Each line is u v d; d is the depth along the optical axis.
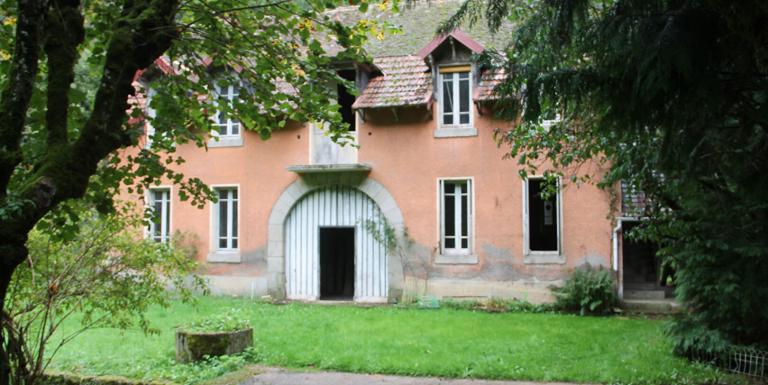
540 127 7.72
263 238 15.20
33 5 3.54
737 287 7.34
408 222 14.25
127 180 5.27
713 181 6.10
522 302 13.34
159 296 6.82
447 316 12.08
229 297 14.99
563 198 13.41
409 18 16.50
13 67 3.56
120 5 5.31
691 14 3.45
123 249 6.30
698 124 3.81
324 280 16.61
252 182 15.34
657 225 7.93
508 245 13.68
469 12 5.27
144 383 6.85
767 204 6.43
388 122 14.48
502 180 13.75
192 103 6.10
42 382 6.27
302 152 14.99
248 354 8.38
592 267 13.16
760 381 7.19
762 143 4.07
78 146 3.72
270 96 5.88
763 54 3.49
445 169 14.09
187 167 15.83
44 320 5.64
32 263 5.60
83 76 7.65
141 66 4.20
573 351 8.73
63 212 4.78
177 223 15.64
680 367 7.77
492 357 8.30
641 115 3.92
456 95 14.24
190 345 8.12
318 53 5.85
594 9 4.20
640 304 12.87
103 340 9.54
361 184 14.55
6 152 3.43
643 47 3.52
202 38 5.79
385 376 7.61
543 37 4.61
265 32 5.83
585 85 4.06
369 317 11.91
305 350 8.79
